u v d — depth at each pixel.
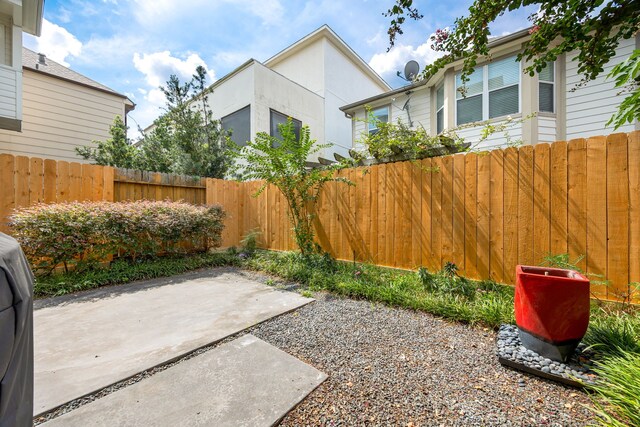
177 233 4.60
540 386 1.61
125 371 1.75
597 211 2.53
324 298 3.22
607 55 1.87
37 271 3.54
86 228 3.62
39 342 2.14
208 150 6.67
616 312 2.33
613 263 2.45
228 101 8.17
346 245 4.40
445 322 2.52
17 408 0.73
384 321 2.55
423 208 3.61
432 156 3.82
